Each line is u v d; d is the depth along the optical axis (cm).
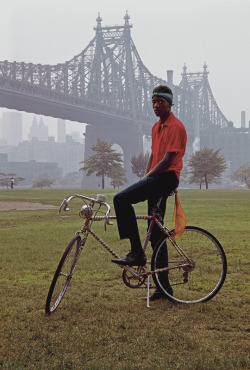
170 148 374
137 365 263
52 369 259
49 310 355
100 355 277
